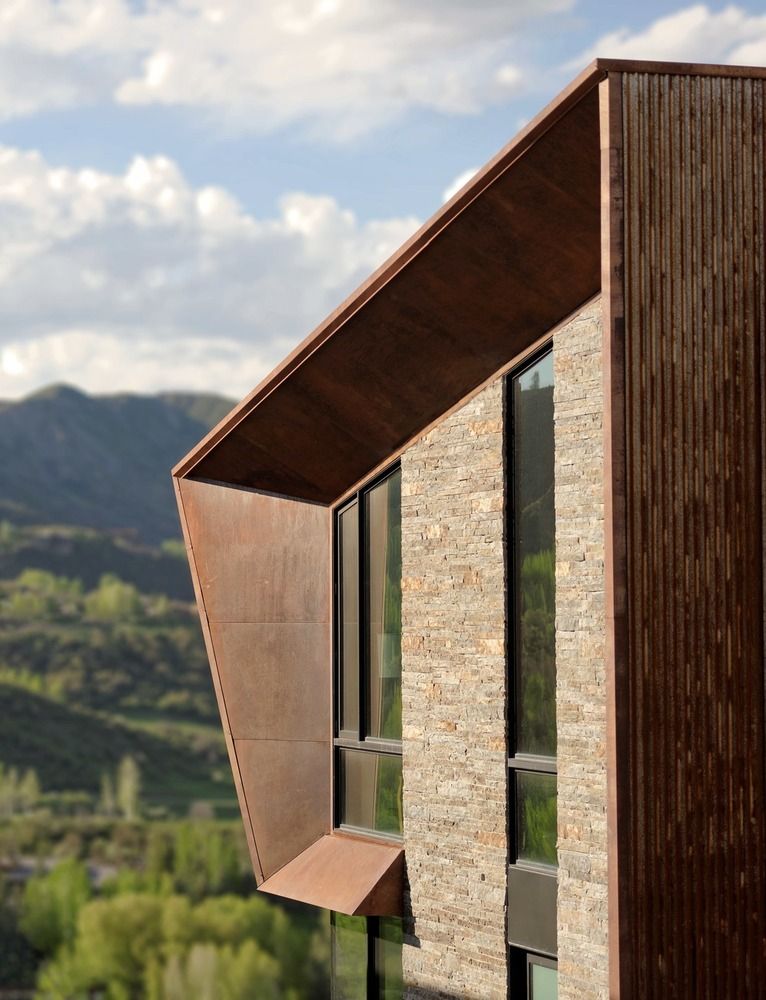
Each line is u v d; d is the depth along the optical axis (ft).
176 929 296.30
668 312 31.30
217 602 52.19
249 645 52.26
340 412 46.65
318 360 44.27
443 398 45.24
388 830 48.98
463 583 45.01
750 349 31.94
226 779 352.28
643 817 30.53
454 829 45.06
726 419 31.65
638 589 30.78
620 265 31.01
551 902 41.11
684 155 31.65
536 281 39.86
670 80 31.63
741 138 32.09
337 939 53.26
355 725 50.88
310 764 51.83
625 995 30.09
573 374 40.40
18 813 330.54
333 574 51.90
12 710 352.28
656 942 30.45
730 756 31.37
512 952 42.96
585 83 32.07
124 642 384.47
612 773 30.42
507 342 42.50
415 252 39.60
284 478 51.19
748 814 31.45
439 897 45.62
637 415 30.96
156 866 311.27
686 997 30.63
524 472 43.29
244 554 52.21
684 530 31.24
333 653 51.80
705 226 31.71
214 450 49.98
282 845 52.08
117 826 323.16
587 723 39.37
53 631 384.88
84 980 291.17
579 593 39.81
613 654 30.55
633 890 30.35
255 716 52.24
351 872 48.52
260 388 45.91
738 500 31.73
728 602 31.53
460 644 45.09
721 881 31.14
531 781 42.45
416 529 47.14
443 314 41.70
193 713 371.97
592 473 39.45
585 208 37.04
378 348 43.42
